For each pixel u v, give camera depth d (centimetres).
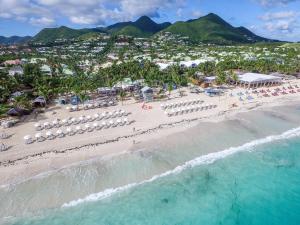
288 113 7238
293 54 18200
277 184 4184
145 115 6606
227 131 5838
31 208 3484
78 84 8681
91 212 3472
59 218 3362
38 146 4853
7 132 5450
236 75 10112
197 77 10819
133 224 3309
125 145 4994
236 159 4819
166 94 8738
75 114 6650
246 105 7719
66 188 3825
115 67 11856
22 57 19012
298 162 4806
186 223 3359
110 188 3919
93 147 4878
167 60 17725
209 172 4397
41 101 7269
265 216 3553
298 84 10575
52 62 15238
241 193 3950
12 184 3794
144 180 4128
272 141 5572
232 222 3412
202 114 6794
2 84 8156
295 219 3531
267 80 9944
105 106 7369
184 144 5166
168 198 3766
